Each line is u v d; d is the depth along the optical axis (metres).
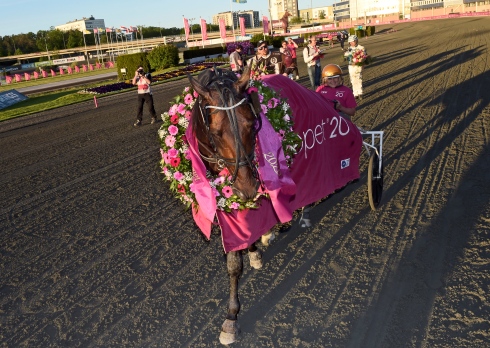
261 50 12.60
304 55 14.25
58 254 5.45
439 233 5.04
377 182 5.83
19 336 4.00
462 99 11.66
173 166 3.78
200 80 3.45
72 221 6.40
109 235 5.84
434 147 8.09
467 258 4.48
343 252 4.86
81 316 4.20
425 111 10.83
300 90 4.61
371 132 5.82
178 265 4.95
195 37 101.00
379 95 13.45
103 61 97.75
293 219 5.80
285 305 4.05
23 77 60.56
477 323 3.55
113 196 7.24
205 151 3.41
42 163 9.80
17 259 5.41
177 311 4.14
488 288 3.97
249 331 3.77
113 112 16.08
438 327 3.56
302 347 3.51
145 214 6.41
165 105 16.06
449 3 122.19
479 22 57.56
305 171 4.43
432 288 4.07
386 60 23.14
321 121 4.64
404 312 3.78
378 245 4.93
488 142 7.98
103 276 4.86
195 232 5.71
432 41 33.34
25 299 4.56
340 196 6.39
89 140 11.66
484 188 6.07
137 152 9.88
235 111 3.00
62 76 51.00
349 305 3.95
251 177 3.09
